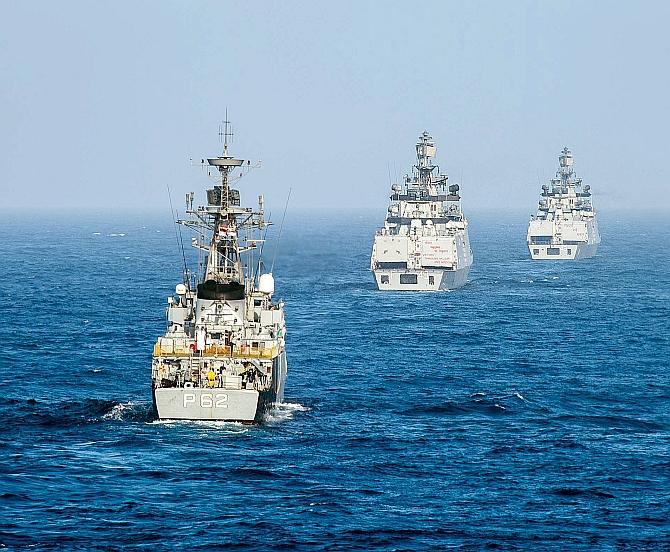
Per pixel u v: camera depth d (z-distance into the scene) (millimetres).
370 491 76875
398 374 125062
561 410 105500
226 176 102375
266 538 67188
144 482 77562
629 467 83875
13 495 73938
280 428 93688
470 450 88562
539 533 69000
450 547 66500
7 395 108000
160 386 95375
